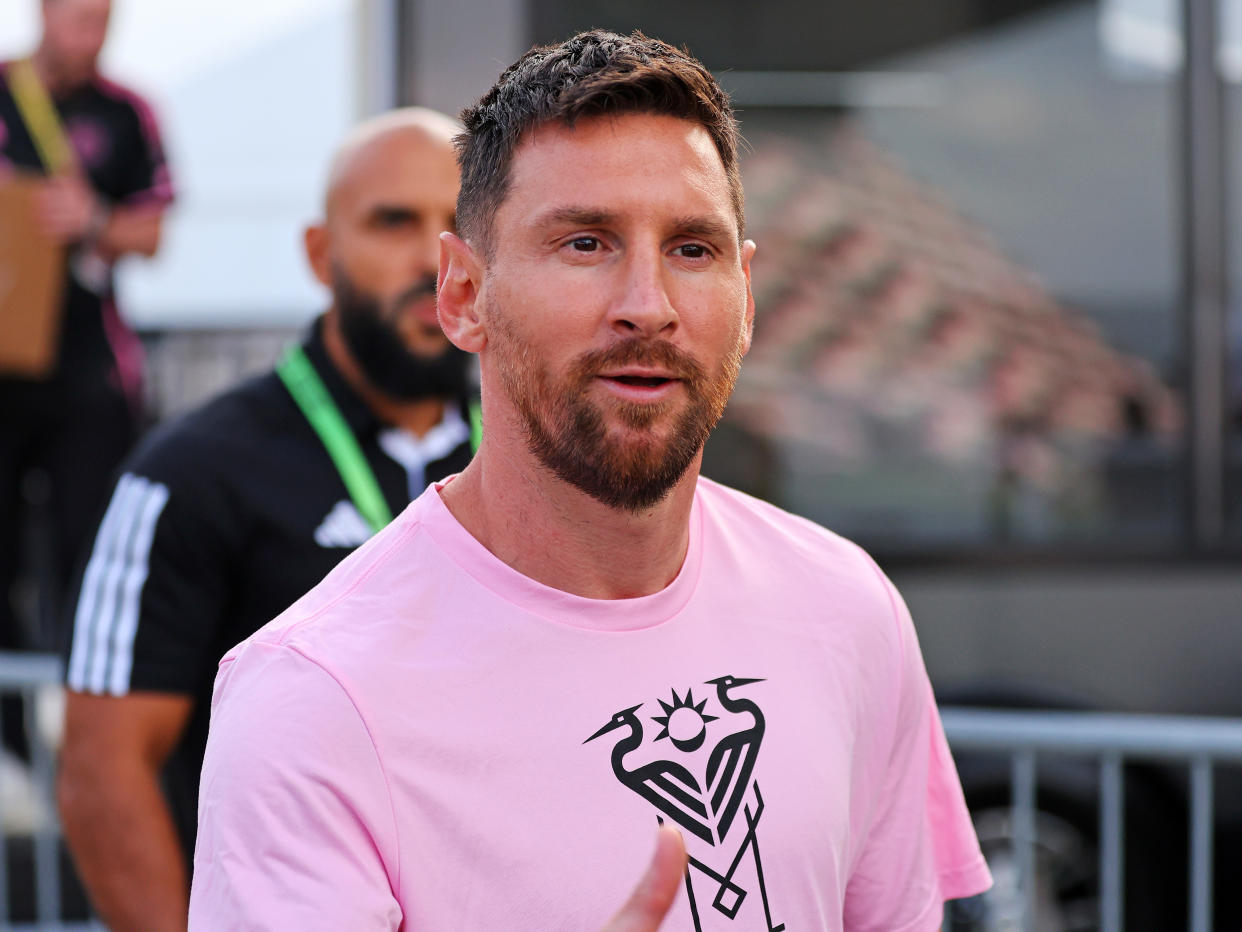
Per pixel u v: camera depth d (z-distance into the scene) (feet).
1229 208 11.48
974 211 11.45
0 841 10.54
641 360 3.52
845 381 11.60
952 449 11.63
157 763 6.23
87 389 12.67
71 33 12.36
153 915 6.02
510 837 3.50
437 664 3.59
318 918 3.31
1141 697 11.53
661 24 11.24
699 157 3.60
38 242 12.06
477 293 3.76
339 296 6.60
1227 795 10.98
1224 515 11.64
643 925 3.05
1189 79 11.43
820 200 11.43
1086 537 11.63
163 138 13.06
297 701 3.47
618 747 3.65
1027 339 11.55
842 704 4.03
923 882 4.50
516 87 3.65
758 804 3.76
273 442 6.40
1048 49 11.41
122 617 6.15
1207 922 7.96
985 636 11.59
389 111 11.03
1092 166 11.46
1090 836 11.22
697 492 4.25
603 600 3.75
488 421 3.79
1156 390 11.61
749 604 4.01
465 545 3.74
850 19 11.37
